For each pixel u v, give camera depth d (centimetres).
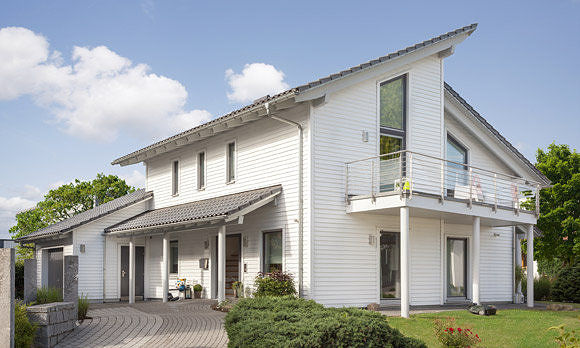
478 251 1596
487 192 1948
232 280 1866
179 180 2127
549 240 2834
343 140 1552
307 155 1490
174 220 1662
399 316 1380
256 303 1013
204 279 1919
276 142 1614
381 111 1662
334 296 1491
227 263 1898
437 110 1792
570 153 2959
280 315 872
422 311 1535
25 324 966
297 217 1506
